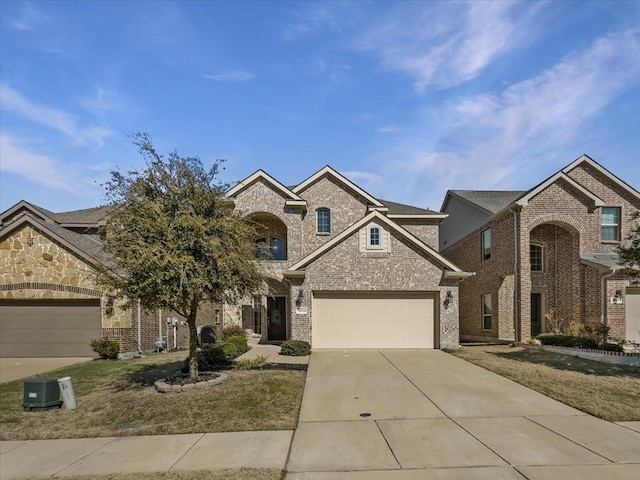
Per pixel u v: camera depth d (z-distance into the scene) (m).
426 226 21.67
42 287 16.25
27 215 16.42
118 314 15.87
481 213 21.09
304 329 16.19
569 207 17.72
